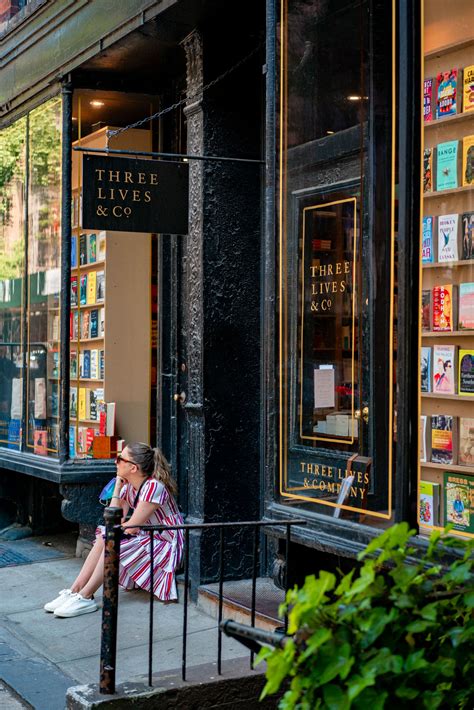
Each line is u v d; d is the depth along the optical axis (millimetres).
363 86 5195
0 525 9789
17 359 9102
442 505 4598
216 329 6816
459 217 4762
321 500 5168
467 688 2580
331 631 2334
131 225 6703
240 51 6926
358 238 5180
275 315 5523
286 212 5562
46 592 7449
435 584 2627
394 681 2354
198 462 6848
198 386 6816
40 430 8492
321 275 5410
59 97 8109
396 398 4715
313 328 5375
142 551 6898
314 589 2307
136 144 8383
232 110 6918
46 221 8430
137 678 4398
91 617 6719
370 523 4812
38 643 6156
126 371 8383
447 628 2627
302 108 5539
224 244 6852
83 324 8555
